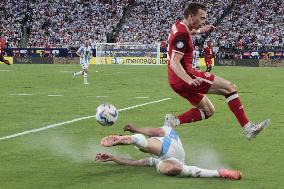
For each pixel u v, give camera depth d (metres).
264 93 28.12
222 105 22.36
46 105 22.34
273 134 14.90
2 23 76.25
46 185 9.32
